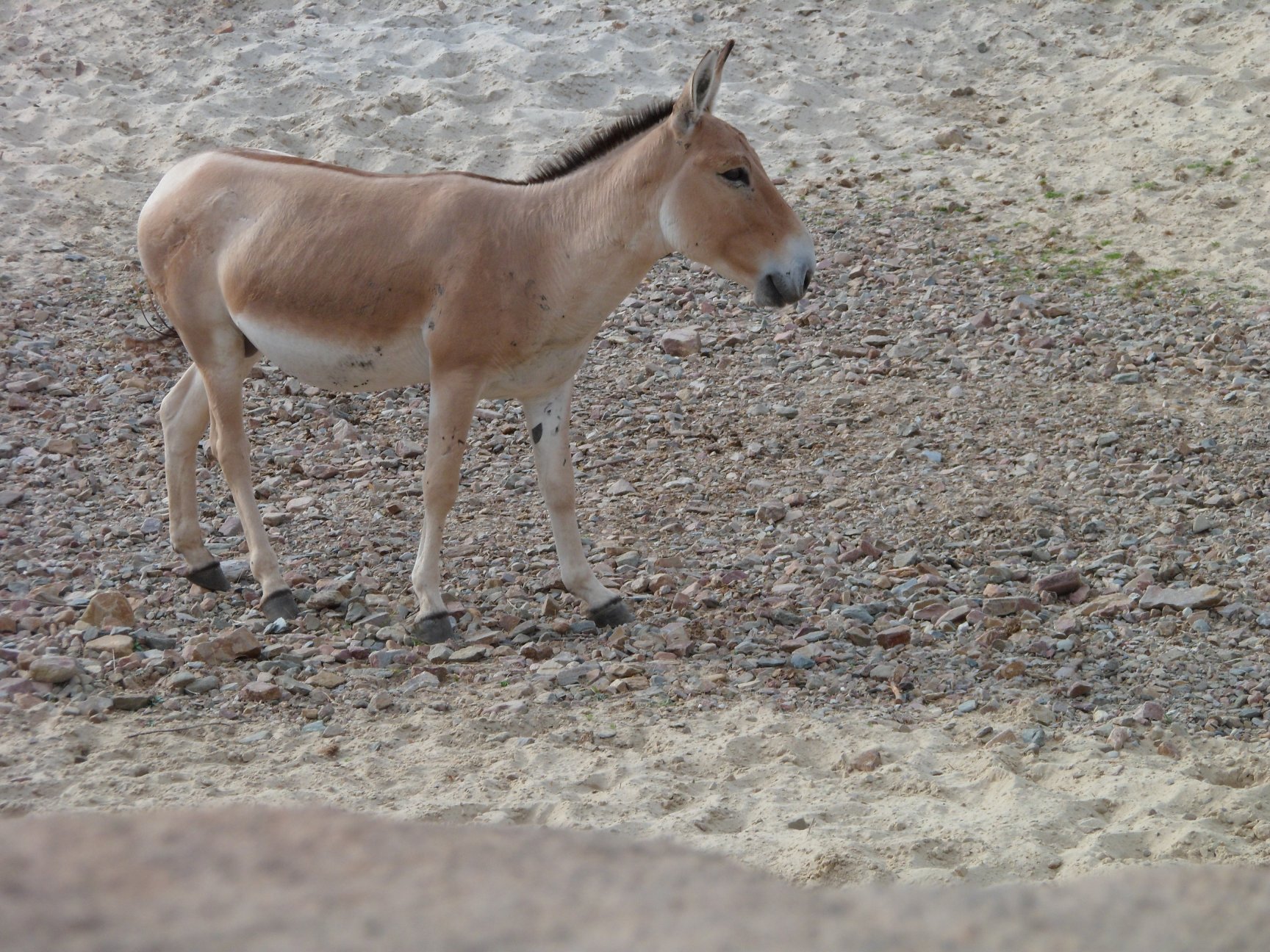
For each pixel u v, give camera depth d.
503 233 8.02
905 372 13.28
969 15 22.52
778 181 17.91
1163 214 16.45
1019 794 6.48
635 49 20.95
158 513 10.49
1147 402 12.37
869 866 5.61
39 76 20.12
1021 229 16.45
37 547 9.74
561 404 8.58
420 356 8.33
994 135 19.11
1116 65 20.48
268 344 8.47
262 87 19.80
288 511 10.66
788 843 5.88
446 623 8.40
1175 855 5.89
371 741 7.06
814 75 20.84
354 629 8.62
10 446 11.47
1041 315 14.30
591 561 9.79
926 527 10.26
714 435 12.20
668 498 11.00
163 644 8.19
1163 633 8.52
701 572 9.61
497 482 11.34
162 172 17.58
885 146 18.95
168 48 21.09
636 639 8.50
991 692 7.81
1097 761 6.93
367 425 12.52
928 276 15.35
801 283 7.86
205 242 8.60
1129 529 10.06
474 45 21.14
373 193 8.31
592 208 7.94
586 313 8.13
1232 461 11.13
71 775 6.42
